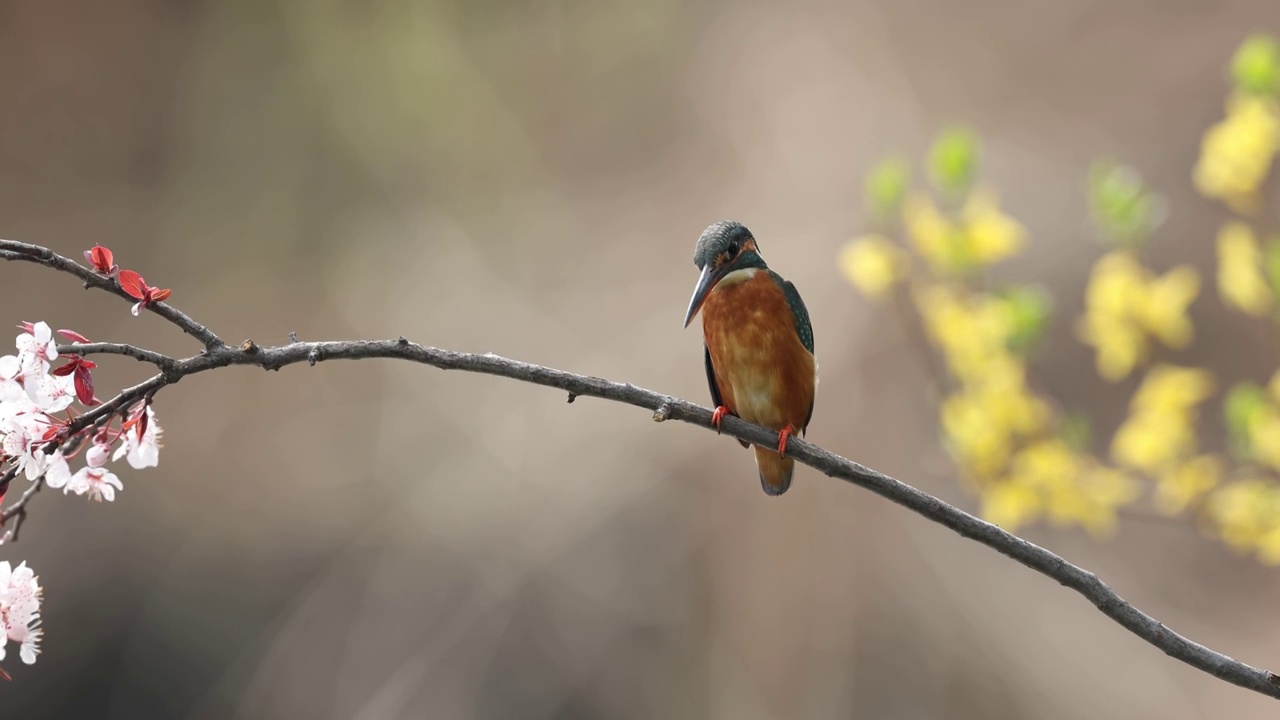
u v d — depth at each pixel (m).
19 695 13.41
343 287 17.88
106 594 14.19
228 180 19.22
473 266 17.36
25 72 19.19
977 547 12.63
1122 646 12.09
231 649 14.14
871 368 13.29
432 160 18.94
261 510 15.19
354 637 13.84
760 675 12.55
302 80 19.64
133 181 19.27
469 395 15.33
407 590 13.89
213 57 20.03
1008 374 6.11
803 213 15.80
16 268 17.67
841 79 17.23
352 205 18.89
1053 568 3.32
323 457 15.47
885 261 6.30
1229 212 13.98
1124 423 13.05
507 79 19.31
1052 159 15.32
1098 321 6.21
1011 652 12.12
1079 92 16.06
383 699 13.27
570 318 16.14
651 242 16.83
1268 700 11.62
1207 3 15.91
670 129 18.38
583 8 19.50
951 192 6.16
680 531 13.40
